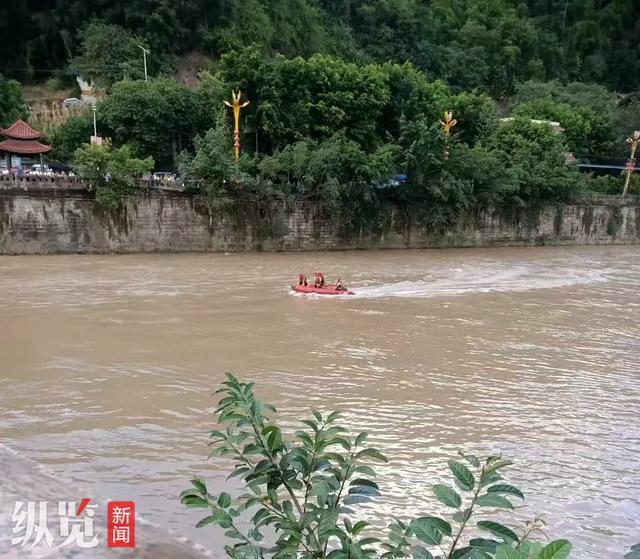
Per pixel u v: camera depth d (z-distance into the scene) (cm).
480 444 1089
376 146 4541
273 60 4472
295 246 4047
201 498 326
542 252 4541
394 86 4859
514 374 1520
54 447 1018
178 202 3675
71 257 3372
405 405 1270
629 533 818
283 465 325
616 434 1159
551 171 4838
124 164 3462
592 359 1684
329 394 1320
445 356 1661
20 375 1389
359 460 994
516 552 215
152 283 2661
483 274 3231
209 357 1571
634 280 3244
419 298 2500
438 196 4288
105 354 1571
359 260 3688
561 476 977
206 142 3772
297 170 3944
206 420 1149
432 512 838
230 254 3775
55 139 4403
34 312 2028
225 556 688
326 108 4331
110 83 5109
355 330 1923
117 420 1141
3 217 3294
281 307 2241
